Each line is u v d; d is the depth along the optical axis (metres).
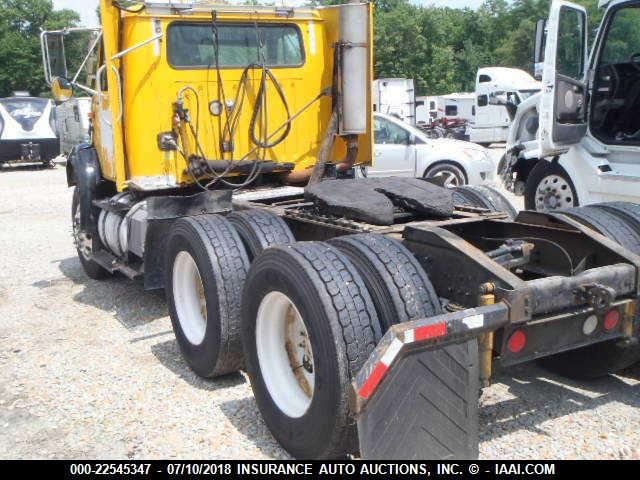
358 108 6.17
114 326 5.88
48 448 3.76
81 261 7.65
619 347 4.02
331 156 6.61
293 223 4.79
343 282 3.22
